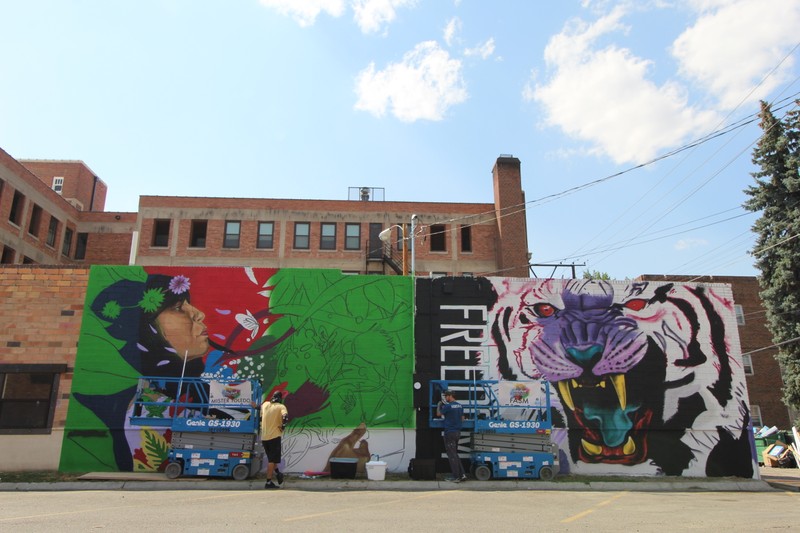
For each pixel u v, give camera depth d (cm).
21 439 1359
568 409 1433
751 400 3369
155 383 1395
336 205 3822
